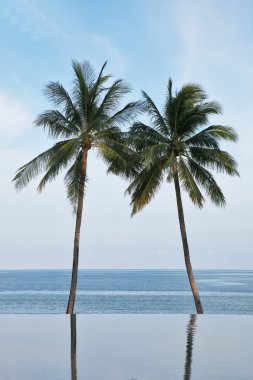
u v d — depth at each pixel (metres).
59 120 26.17
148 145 27.09
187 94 26.75
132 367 9.88
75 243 25.56
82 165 25.78
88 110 26.48
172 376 9.07
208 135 26.75
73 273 25.44
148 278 199.75
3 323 18.31
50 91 26.11
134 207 27.03
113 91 26.39
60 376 9.05
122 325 17.61
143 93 27.53
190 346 12.66
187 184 26.77
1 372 9.42
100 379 8.82
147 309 52.88
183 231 26.88
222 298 69.12
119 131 26.70
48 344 13.02
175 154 27.42
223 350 12.04
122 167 26.86
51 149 25.59
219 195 27.12
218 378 8.90
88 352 11.70
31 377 8.98
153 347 12.49
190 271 26.61
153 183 26.72
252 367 9.90
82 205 25.91
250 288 102.38
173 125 27.38
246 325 17.64
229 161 26.88
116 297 72.75
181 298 69.75
